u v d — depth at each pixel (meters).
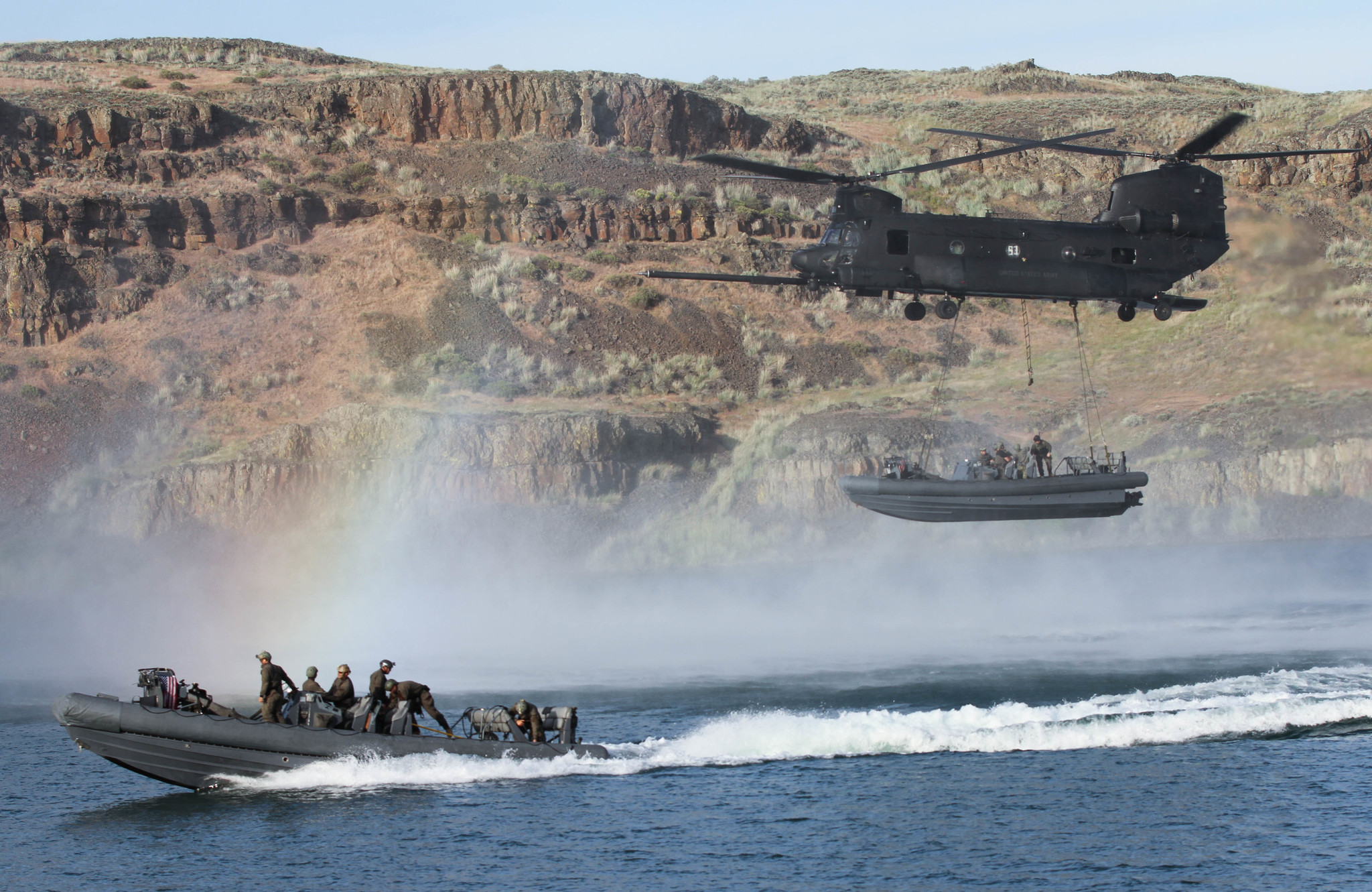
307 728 71.00
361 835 63.22
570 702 93.88
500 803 67.56
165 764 69.81
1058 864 57.88
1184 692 87.00
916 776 71.00
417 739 72.12
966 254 88.75
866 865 58.28
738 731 78.62
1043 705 85.88
